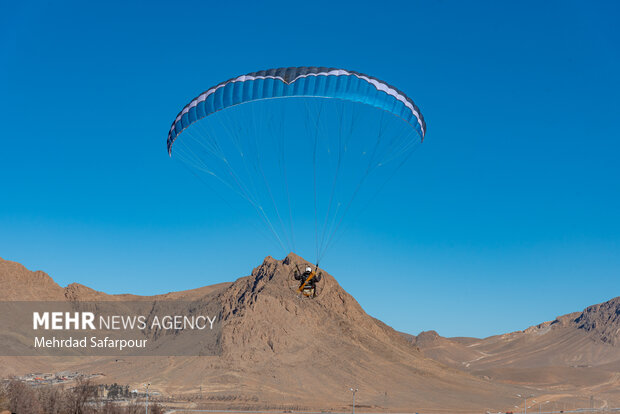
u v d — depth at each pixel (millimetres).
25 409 109750
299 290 55719
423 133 58844
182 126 55219
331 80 52031
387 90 53969
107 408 127125
